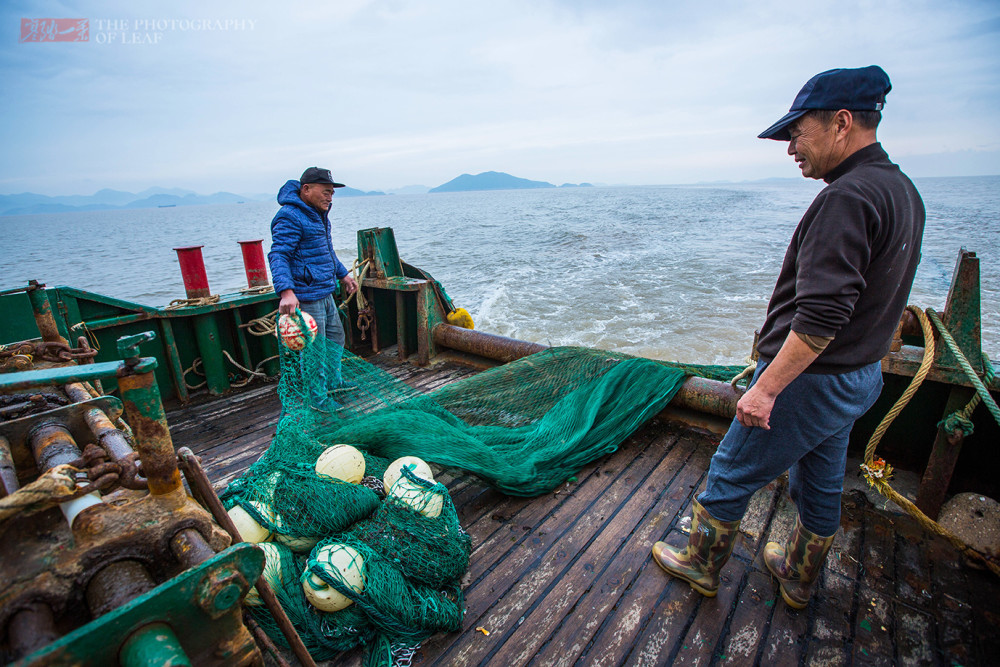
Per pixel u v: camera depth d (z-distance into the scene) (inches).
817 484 77.4
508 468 112.7
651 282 563.8
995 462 110.4
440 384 187.3
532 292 531.5
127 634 41.8
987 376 96.7
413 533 87.3
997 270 568.7
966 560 95.9
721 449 81.7
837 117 61.8
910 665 77.3
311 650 79.9
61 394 87.5
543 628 84.2
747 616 85.9
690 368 154.9
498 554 100.8
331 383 149.6
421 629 79.9
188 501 54.4
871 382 69.1
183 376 179.8
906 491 115.6
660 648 80.5
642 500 116.3
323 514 88.5
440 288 210.5
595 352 150.8
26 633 42.4
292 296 143.3
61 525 51.4
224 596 46.2
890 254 60.3
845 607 87.4
